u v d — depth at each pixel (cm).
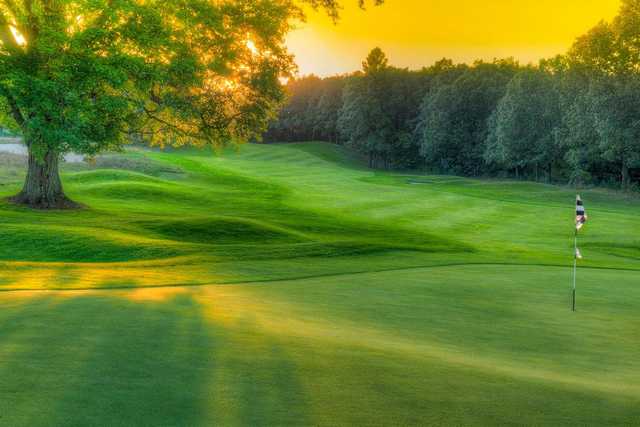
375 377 632
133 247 2091
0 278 1341
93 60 2420
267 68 3012
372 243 2262
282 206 4347
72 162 5269
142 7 2556
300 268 1712
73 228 2350
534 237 3566
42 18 2530
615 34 6856
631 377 759
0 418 446
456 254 2248
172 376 584
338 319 1025
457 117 11025
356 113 12150
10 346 677
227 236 2700
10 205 3011
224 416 480
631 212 5219
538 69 10712
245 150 10856
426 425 495
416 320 1068
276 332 837
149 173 5412
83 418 455
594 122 6900
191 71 2670
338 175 7506
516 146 8944
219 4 2933
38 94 2339
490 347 895
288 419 484
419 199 5250
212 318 917
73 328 791
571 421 533
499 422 516
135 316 898
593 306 1288
